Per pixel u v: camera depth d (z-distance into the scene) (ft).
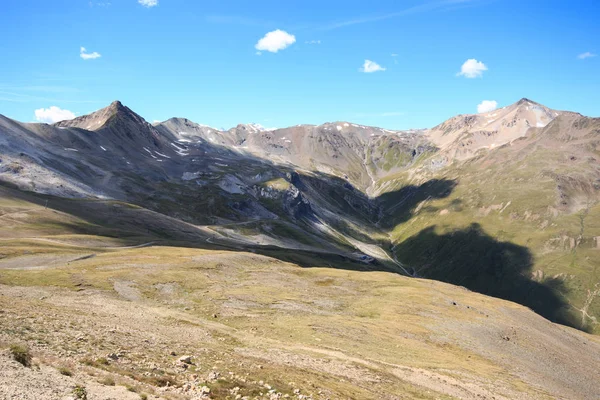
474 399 164.14
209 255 465.47
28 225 606.55
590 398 248.73
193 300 281.95
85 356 102.17
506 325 362.74
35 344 104.17
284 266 492.95
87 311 187.73
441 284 544.62
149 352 123.44
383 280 463.83
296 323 251.19
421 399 144.87
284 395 106.11
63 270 313.12
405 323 307.37
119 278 307.37
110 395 76.07
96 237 579.89
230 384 104.32
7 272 279.08
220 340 176.65
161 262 398.01
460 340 289.94
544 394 211.61
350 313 317.83
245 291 326.03
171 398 83.82
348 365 170.91
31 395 66.64
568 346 376.89
